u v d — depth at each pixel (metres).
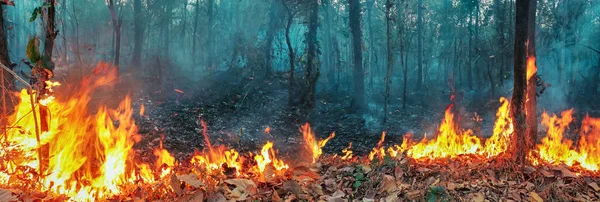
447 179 4.54
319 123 14.67
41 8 4.50
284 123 14.02
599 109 17.58
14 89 5.94
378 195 4.13
